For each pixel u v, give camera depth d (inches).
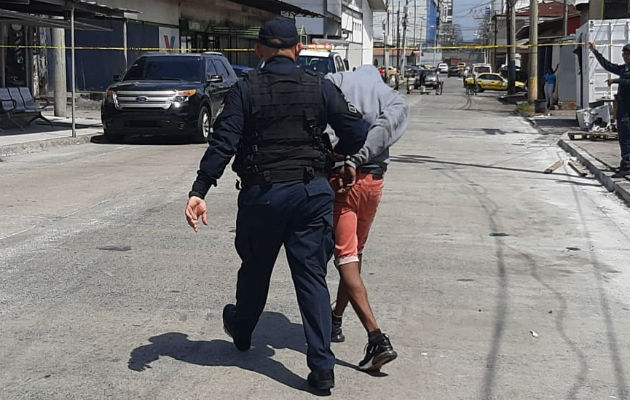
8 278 269.4
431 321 234.2
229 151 174.9
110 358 201.2
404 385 187.8
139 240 327.0
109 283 265.6
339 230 192.7
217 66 788.0
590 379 192.9
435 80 2239.2
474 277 282.7
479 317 238.5
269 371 194.9
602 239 350.0
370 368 192.2
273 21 179.5
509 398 181.3
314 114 176.1
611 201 447.2
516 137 845.2
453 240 340.8
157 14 1274.6
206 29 1486.2
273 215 175.6
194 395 179.9
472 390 185.5
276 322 231.5
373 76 192.9
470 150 704.4
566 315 241.8
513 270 293.4
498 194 461.7
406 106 188.9
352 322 233.1
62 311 236.5
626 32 847.7
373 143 182.1
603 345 216.2
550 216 399.5
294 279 181.2
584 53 878.4
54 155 617.0
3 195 424.5
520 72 2655.0
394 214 394.0
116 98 698.2
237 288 193.9
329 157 181.2
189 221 177.5
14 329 221.0
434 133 887.1
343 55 1536.7
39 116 799.7
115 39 1173.1
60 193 433.1
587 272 292.7
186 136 750.5
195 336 218.4
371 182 192.7
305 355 205.9
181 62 754.2
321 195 176.2
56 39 904.3
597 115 791.7
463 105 1603.1
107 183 470.3
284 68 178.1
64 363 197.5
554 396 182.7
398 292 262.5
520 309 246.8
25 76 1080.8
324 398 179.5
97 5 781.3
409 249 322.7
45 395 178.5
